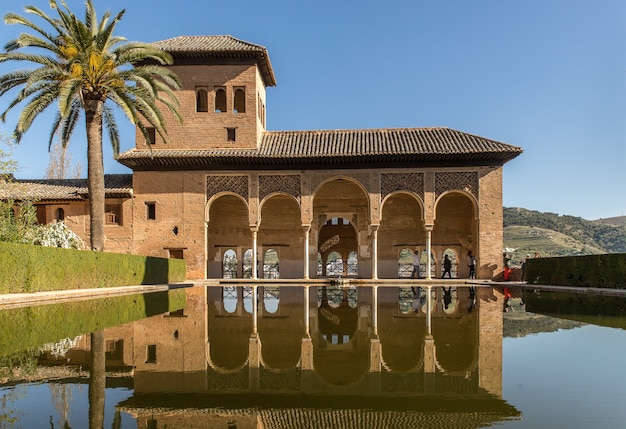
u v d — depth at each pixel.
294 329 8.90
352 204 29.08
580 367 5.75
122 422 3.93
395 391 4.82
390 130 28.06
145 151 26.61
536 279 22.56
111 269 18.55
